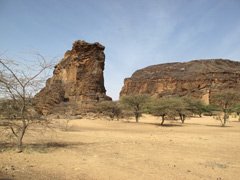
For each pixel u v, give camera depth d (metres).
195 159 7.97
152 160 7.56
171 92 146.75
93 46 80.94
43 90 9.16
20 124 9.45
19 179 4.68
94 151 9.02
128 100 38.62
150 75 180.25
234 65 168.75
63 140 12.70
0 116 8.51
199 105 46.19
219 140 14.41
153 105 33.16
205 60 173.38
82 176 5.28
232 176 5.79
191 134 19.03
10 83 7.93
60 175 5.26
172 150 9.92
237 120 54.75
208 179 5.48
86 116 53.72
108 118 51.34
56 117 34.09
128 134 18.23
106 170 5.94
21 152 7.94
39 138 12.82
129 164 6.80
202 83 134.50
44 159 7.00
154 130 24.05
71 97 69.56
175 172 6.03
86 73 76.31
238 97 32.66
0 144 9.73
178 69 169.38
